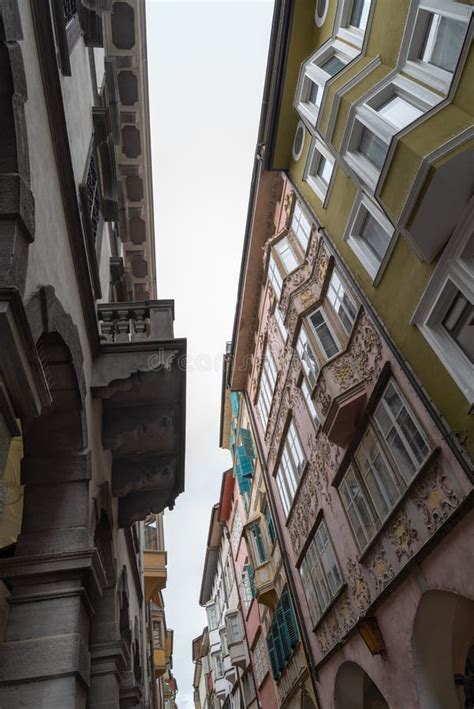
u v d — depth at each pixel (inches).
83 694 180.2
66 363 205.2
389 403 317.7
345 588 382.9
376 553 329.1
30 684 167.5
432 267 266.5
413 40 287.0
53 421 219.9
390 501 317.4
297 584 527.5
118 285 484.1
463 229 239.1
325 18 415.5
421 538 274.8
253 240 605.6
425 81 269.6
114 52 561.6
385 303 321.7
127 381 268.7
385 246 337.4
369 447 344.8
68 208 218.1
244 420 823.7
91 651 268.4
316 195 446.3
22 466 218.5
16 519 258.5
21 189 143.4
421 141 234.1
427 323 273.6
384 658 320.2
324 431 373.7
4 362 134.2
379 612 329.1
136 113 598.2
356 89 320.2
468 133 218.2
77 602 186.5
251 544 701.9
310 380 450.6
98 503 251.3
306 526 485.4
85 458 220.8
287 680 585.6
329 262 417.1
